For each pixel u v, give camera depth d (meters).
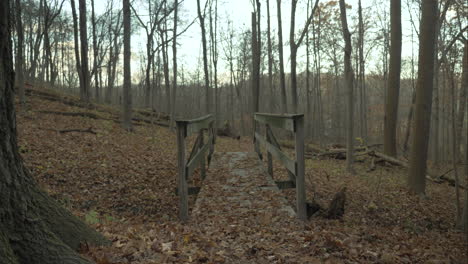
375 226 6.44
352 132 11.56
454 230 7.31
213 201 5.42
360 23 21.53
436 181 11.97
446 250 5.54
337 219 6.02
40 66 32.72
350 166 11.60
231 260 3.14
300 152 4.79
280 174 9.54
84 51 17.22
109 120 15.66
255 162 8.66
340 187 9.12
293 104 15.11
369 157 14.77
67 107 16.22
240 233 4.03
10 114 2.19
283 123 5.50
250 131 38.47
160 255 2.94
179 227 4.29
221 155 10.05
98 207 6.01
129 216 5.88
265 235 4.00
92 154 8.80
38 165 7.11
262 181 6.53
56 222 2.55
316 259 3.25
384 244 4.61
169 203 6.61
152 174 8.07
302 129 4.80
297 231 4.21
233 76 37.12
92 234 2.86
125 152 9.77
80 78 18.34
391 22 13.48
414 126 9.76
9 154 2.16
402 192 9.57
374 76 31.41
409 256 4.20
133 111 20.64
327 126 42.19
